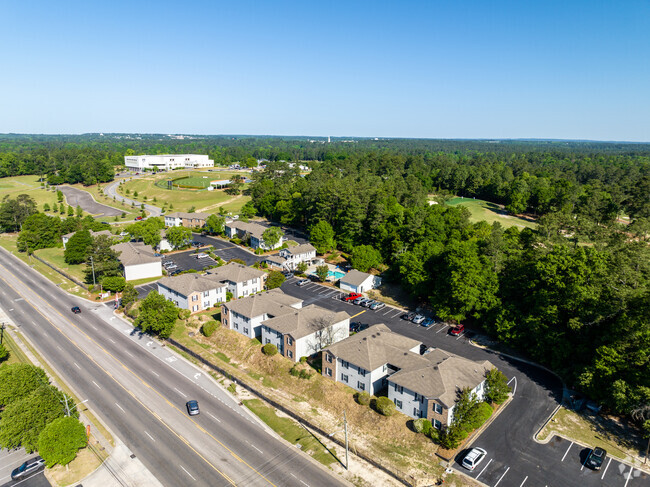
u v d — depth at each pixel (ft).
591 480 141.28
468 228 374.02
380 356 192.75
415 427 164.04
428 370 176.14
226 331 244.63
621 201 524.93
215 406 184.44
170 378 205.46
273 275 310.86
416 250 299.38
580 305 197.88
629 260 214.90
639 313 174.09
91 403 184.14
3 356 213.05
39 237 433.89
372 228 381.40
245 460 152.87
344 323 233.55
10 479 144.66
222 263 375.45
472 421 157.28
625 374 172.45
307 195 485.15
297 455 155.63
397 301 296.10
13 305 291.99
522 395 188.03
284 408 181.88
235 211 610.24
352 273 323.37
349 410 179.63
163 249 417.69
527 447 156.56
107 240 330.75
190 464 150.61
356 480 143.64
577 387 192.24
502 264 258.57
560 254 221.05
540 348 209.36
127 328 259.19
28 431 151.94
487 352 225.15
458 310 247.29
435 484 139.64
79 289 322.75
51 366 213.87
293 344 209.15
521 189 598.34
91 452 156.15
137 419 174.40
